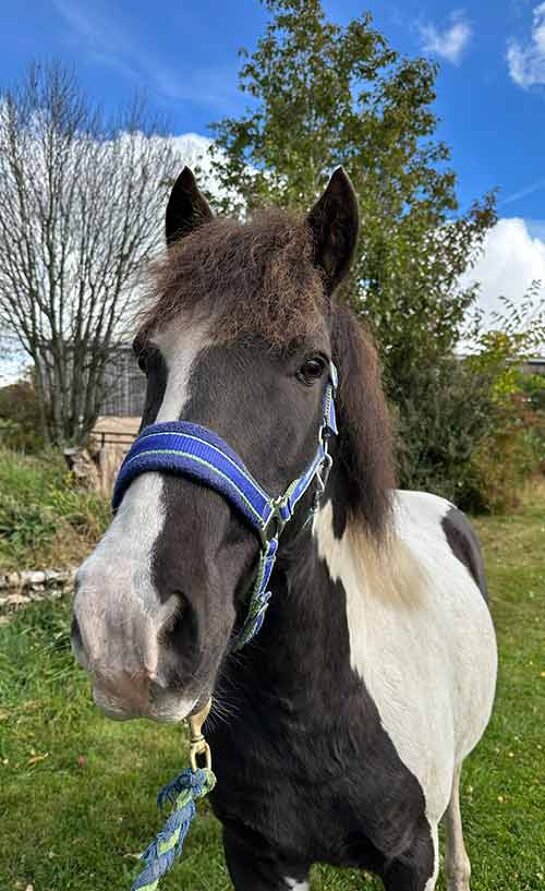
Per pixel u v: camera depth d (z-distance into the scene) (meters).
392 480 1.49
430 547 2.12
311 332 1.11
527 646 4.70
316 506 1.25
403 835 1.45
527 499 10.38
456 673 1.78
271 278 1.09
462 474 8.97
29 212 12.05
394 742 1.42
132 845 2.61
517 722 3.56
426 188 9.13
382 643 1.50
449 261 8.59
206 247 1.15
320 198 1.24
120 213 12.45
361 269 7.12
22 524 4.80
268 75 8.30
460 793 2.90
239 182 8.72
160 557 0.90
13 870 2.47
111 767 3.16
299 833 1.41
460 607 1.93
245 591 1.08
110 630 0.85
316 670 1.32
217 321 1.06
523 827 2.68
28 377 13.41
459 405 8.74
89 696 3.73
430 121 8.69
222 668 1.34
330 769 1.36
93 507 5.29
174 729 3.51
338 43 8.27
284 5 8.12
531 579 6.29
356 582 1.47
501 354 8.85
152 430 1.02
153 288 1.20
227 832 1.52
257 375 1.06
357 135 8.10
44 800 2.89
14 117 11.62
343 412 1.38
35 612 4.29
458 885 2.19
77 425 13.00
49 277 12.28
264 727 1.35
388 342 7.93
